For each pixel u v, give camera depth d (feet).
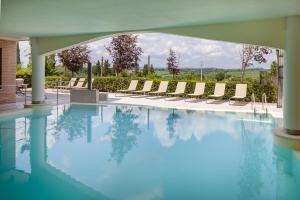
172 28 27.12
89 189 13.26
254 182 14.26
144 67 70.08
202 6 18.90
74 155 18.78
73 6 19.17
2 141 22.07
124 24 25.84
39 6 19.08
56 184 13.92
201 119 30.25
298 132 19.92
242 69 56.08
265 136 23.50
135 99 44.70
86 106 38.58
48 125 27.84
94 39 31.89
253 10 19.60
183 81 47.75
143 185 13.84
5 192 12.96
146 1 17.92
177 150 19.97
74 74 72.69
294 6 17.90
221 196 12.65
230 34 24.62
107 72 70.69
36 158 18.02
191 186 13.75
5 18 23.07
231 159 17.97
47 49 34.40
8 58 38.06
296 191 13.17
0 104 37.06
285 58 20.76
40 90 35.94
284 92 20.92
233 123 28.17
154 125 27.96
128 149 20.20
